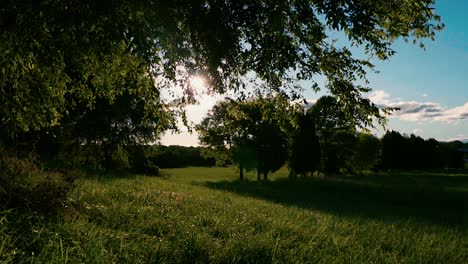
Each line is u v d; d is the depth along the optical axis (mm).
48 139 29766
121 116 36656
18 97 10125
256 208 14945
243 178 60281
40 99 10352
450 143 117312
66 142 34125
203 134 10789
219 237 8156
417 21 7438
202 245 6805
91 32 6387
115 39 6164
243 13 6605
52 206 6945
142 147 43438
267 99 8688
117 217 7832
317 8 6293
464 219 21953
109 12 5918
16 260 4777
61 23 5926
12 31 6742
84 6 5832
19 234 5305
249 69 7664
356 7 6262
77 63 9617
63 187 8133
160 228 7594
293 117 8648
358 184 41188
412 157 101062
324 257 7371
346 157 63469
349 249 8438
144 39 6402
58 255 4922
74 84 11164
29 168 9469
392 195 34500
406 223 15133
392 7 6832
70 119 31203
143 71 9727
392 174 65562
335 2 6168
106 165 42156
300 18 6508
